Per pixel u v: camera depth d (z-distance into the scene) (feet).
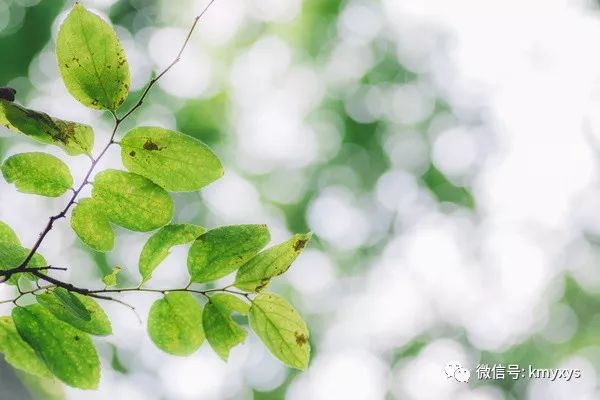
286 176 34.55
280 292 33.58
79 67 4.18
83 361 4.37
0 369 13.50
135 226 4.50
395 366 37.99
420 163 36.50
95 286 25.41
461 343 39.32
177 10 28.02
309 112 35.76
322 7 32.24
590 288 42.42
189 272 4.50
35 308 4.39
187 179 4.44
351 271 36.50
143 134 4.31
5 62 23.91
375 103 35.70
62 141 4.33
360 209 36.17
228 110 31.19
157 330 4.63
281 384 34.14
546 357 40.19
